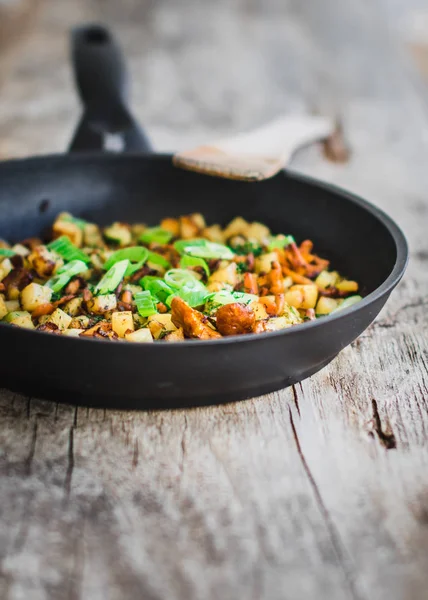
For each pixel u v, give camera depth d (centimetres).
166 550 56
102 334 64
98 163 81
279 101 125
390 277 63
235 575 55
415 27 207
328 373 67
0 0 175
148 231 79
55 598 54
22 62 146
